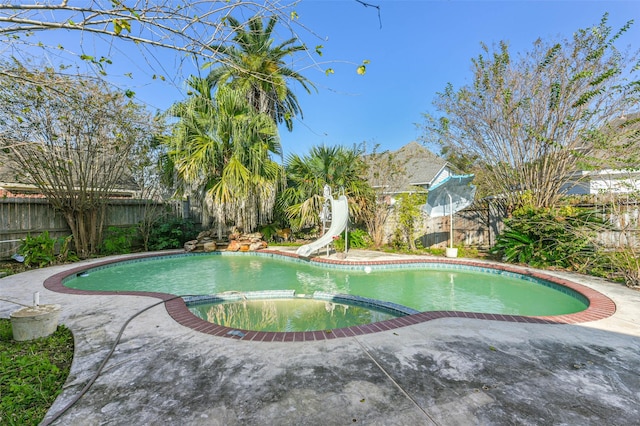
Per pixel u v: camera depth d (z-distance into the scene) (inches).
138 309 172.9
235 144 416.2
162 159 430.3
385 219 469.7
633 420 79.9
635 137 273.4
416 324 149.8
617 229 241.1
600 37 283.4
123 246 407.5
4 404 86.0
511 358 114.0
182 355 116.7
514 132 332.5
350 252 422.9
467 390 93.1
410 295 241.3
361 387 94.6
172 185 449.4
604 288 215.8
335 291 253.4
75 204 354.6
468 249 401.4
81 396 90.4
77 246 365.4
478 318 158.2
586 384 96.8
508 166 353.4
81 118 293.9
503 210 375.6
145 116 321.7
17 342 132.1
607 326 147.6
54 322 140.6
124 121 304.5
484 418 80.4
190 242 445.4
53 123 283.6
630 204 242.2
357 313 199.2
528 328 144.9
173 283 284.7
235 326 177.5
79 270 299.4
